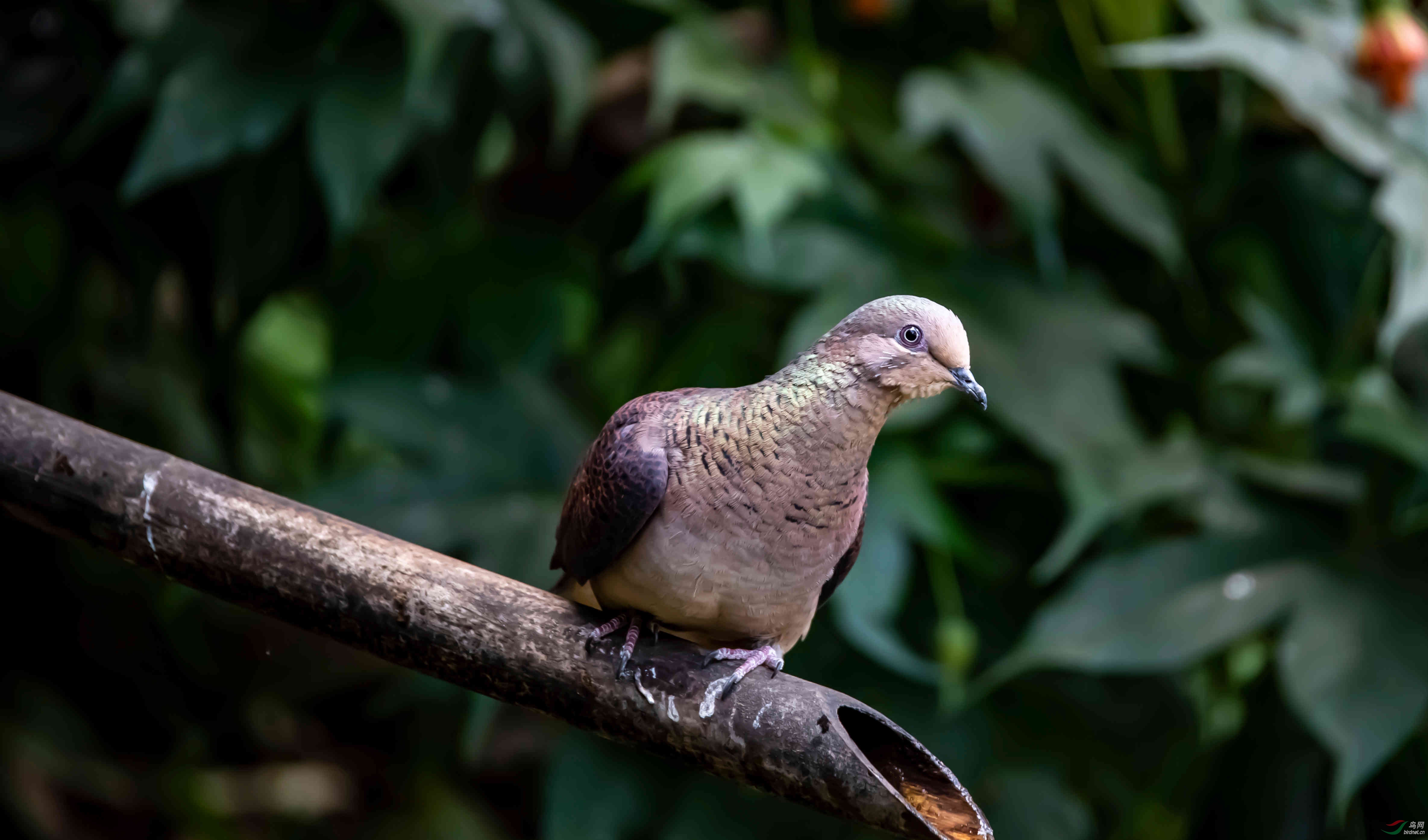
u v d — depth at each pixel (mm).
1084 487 7387
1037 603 8312
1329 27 7652
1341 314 8172
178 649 10664
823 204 8211
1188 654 7176
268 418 10328
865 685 8000
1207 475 7809
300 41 8195
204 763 10898
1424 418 7699
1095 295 8367
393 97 8023
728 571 4684
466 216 9180
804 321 7809
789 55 8977
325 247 9055
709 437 4715
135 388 9797
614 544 4770
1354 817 7887
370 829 10641
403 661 4316
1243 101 8430
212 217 8867
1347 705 6926
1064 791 7918
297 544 4211
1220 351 8609
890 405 4809
